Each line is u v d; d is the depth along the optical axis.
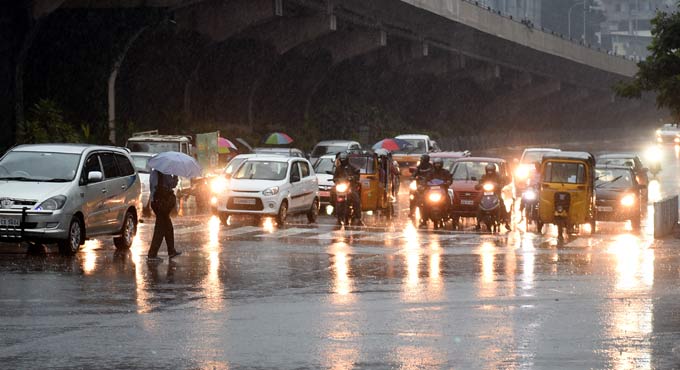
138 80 85.56
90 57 75.44
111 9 74.94
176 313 19.53
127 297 21.50
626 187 45.72
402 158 82.94
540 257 30.94
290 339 16.97
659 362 15.26
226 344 16.50
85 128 72.25
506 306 20.70
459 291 22.91
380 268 27.38
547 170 40.12
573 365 15.03
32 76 75.25
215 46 91.50
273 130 104.56
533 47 141.00
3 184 29.41
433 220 43.22
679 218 49.97
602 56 175.25
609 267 28.11
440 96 150.12
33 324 18.20
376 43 111.62
